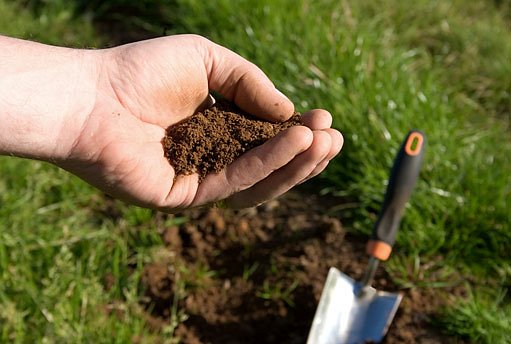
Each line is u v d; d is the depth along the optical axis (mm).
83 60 634
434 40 1200
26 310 826
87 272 862
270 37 1066
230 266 899
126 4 1268
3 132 593
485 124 1080
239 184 629
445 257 892
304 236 921
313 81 1015
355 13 1152
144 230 914
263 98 659
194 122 651
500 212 904
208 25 1123
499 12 1301
